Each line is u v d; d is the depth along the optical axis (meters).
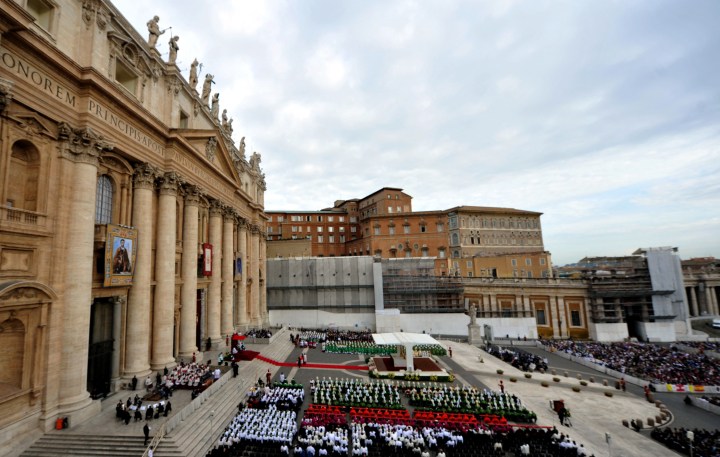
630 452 21.00
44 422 17.64
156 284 27.78
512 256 76.56
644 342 58.56
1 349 17.08
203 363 31.09
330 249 99.75
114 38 23.36
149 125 26.30
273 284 68.81
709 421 26.94
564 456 19.44
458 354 46.19
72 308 19.34
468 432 21.58
